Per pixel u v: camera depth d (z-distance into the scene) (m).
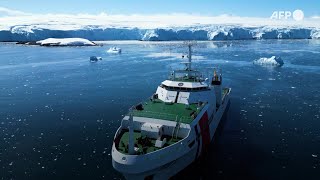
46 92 61.66
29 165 28.72
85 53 149.25
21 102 53.38
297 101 51.47
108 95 58.06
